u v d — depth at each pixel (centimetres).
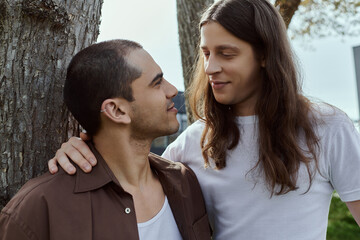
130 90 125
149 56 131
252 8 138
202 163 155
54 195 114
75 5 153
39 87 142
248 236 145
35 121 142
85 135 134
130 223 120
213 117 152
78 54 129
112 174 124
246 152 147
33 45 141
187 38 277
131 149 129
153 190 137
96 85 123
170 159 167
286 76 141
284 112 142
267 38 137
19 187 139
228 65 136
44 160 145
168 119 133
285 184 138
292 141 139
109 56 123
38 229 111
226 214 149
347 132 138
